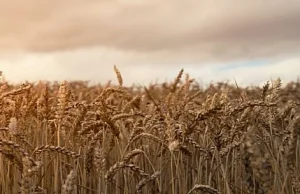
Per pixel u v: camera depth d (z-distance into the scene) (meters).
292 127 1.88
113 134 2.30
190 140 2.16
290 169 1.91
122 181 2.37
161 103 2.80
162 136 2.35
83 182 2.33
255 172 1.85
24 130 2.60
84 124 2.44
